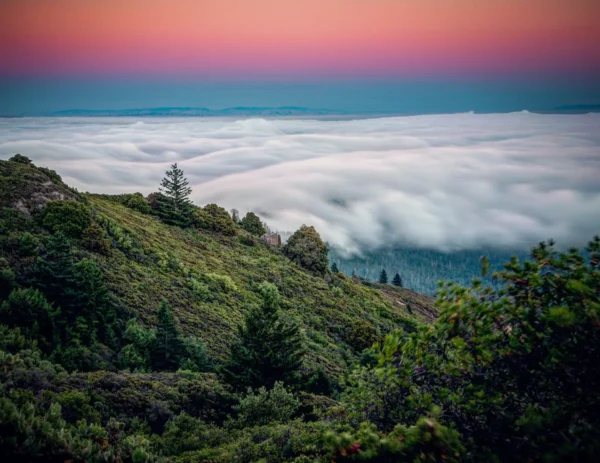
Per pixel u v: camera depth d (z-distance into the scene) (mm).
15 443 5945
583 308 4742
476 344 5336
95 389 13000
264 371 17516
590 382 4543
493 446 4875
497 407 4965
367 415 6695
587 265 5156
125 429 11688
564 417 4461
